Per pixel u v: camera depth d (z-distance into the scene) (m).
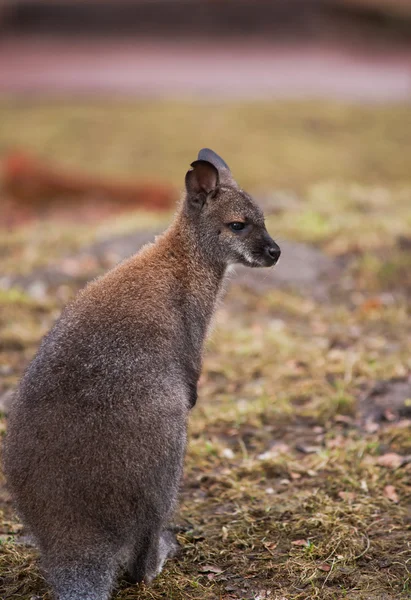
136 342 7.23
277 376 12.02
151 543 7.23
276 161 33.84
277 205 20.00
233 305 14.88
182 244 8.34
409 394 11.01
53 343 7.18
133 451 6.77
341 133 39.06
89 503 6.67
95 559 6.74
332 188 21.28
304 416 10.85
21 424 6.84
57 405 6.79
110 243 17.50
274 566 7.79
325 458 9.60
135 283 7.73
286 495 9.03
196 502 9.06
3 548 8.19
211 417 10.86
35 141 36.91
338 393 11.09
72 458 6.66
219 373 12.31
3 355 12.93
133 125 39.81
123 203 27.89
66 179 28.50
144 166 33.78
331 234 17.48
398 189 22.38
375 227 17.47
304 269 16.06
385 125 39.97
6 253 17.94
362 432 10.31
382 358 12.26
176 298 7.94
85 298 7.52
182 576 7.70
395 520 8.48
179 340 7.67
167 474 7.02
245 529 8.41
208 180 8.45
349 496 8.88
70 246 17.83
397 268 15.60
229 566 7.87
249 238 8.63
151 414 6.91
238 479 9.47
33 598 7.47
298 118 40.72
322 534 8.24
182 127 39.31
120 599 7.32
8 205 27.48
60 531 6.71
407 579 7.45
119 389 6.91
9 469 6.86
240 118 40.88
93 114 41.72
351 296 15.09
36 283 15.62
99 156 35.06
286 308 14.63
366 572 7.62
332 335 13.41
